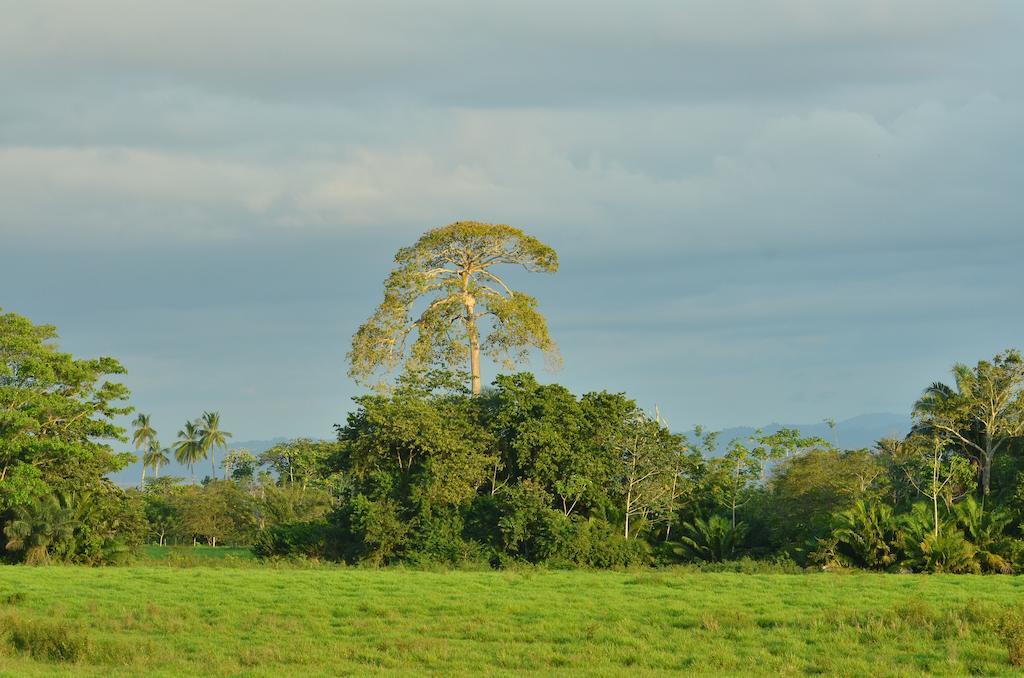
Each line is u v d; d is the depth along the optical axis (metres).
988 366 81.56
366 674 27.16
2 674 25.83
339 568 69.81
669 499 81.88
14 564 66.94
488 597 43.03
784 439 87.31
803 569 69.81
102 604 39.84
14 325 72.50
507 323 92.38
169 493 138.00
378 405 80.25
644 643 32.25
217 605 39.91
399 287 92.94
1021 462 79.81
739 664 29.48
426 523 74.75
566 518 74.81
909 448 84.75
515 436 79.81
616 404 82.06
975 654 30.47
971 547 66.12
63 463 72.06
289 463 153.25
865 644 32.59
